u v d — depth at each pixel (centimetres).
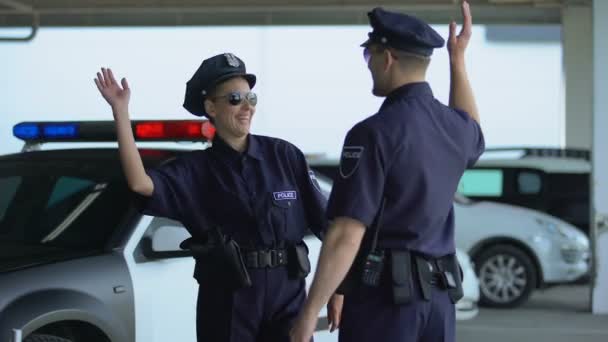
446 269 520
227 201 601
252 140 618
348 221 489
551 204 2031
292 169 621
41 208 785
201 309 612
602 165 1428
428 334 516
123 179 788
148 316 724
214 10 1964
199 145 812
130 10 1972
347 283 511
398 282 501
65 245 742
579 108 2266
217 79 603
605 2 1414
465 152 522
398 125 500
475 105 566
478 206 1673
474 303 1302
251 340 606
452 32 572
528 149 2117
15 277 668
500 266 1642
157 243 721
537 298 1823
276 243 607
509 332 1277
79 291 686
